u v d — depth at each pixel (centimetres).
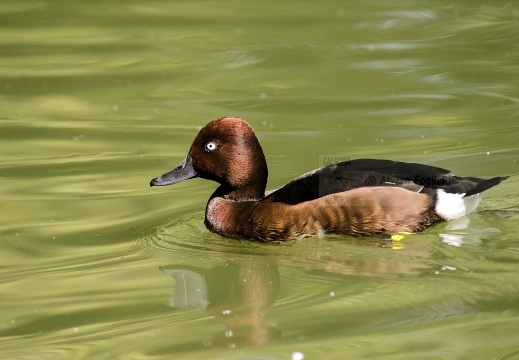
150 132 1596
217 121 1162
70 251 1126
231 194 1170
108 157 1479
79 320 923
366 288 964
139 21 2264
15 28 2216
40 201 1297
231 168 1156
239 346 852
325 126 1584
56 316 932
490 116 1606
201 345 859
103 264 1082
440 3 2377
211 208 1170
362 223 1083
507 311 890
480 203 1188
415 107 1672
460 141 1479
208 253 1107
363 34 2128
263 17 2278
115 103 1762
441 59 1945
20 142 1559
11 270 1063
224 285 1012
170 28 2205
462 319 879
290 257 1073
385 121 1599
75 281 1027
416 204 1082
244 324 902
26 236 1173
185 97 1775
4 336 888
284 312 920
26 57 2025
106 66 1966
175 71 1923
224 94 1783
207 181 1384
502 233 1080
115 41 2123
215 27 2206
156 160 1458
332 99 1731
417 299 927
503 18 2231
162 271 1056
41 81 1878
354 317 898
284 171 1368
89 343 868
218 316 927
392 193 1084
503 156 1394
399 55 1977
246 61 1962
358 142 1491
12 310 948
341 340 852
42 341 876
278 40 2095
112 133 1596
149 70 1933
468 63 1917
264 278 1014
